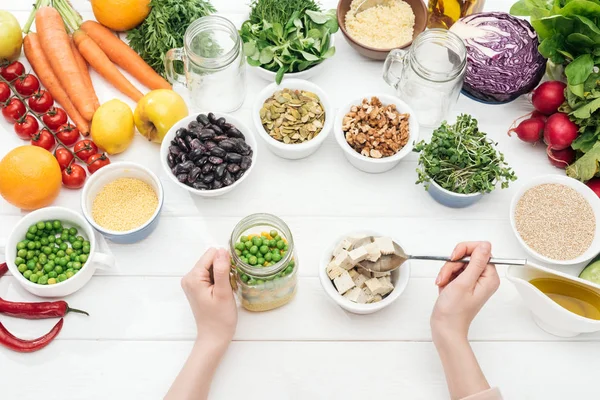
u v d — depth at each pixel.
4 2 1.73
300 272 1.42
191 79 1.54
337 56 1.71
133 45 1.65
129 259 1.42
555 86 1.48
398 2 1.68
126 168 1.44
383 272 1.29
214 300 1.22
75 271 1.35
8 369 1.30
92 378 1.30
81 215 1.38
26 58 1.66
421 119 1.60
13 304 1.32
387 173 1.55
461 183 1.42
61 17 1.64
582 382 1.32
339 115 1.51
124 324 1.36
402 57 1.54
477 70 1.55
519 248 1.46
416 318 1.38
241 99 1.62
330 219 1.49
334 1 1.76
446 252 1.46
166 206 1.49
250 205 1.50
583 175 1.43
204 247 1.45
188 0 1.61
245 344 1.34
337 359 1.34
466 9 1.65
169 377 1.31
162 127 1.49
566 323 1.26
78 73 1.58
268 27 1.56
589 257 1.37
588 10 1.37
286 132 1.49
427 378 1.32
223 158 1.42
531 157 1.58
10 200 1.40
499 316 1.39
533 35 1.57
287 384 1.31
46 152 1.42
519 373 1.33
